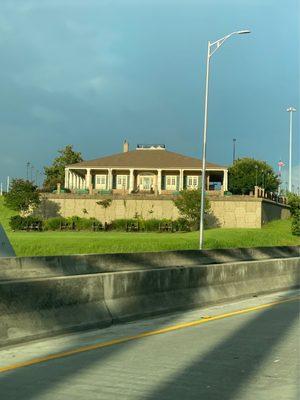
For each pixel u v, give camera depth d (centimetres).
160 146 9181
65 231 6462
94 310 1210
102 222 6888
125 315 1295
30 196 6775
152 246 4772
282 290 2138
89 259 1889
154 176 8212
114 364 892
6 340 992
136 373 838
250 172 10238
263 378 821
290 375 840
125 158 8275
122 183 8275
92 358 930
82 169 8275
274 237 6094
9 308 1017
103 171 8350
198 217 6438
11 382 782
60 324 1109
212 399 717
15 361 902
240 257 2723
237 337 1128
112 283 1280
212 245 5175
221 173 8206
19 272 1712
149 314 1374
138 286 1367
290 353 988
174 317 1389
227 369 870
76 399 707
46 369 855
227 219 6625
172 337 1123
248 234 5925
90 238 5122
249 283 1922
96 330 1182
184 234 5950
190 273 1592
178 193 6881
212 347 1029
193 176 8144
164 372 847
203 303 1614
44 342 1043
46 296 1095
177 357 947
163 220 6462
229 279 1802
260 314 1457
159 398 718
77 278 1176
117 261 1983
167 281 1486
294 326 1265
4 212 7262
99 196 6906
